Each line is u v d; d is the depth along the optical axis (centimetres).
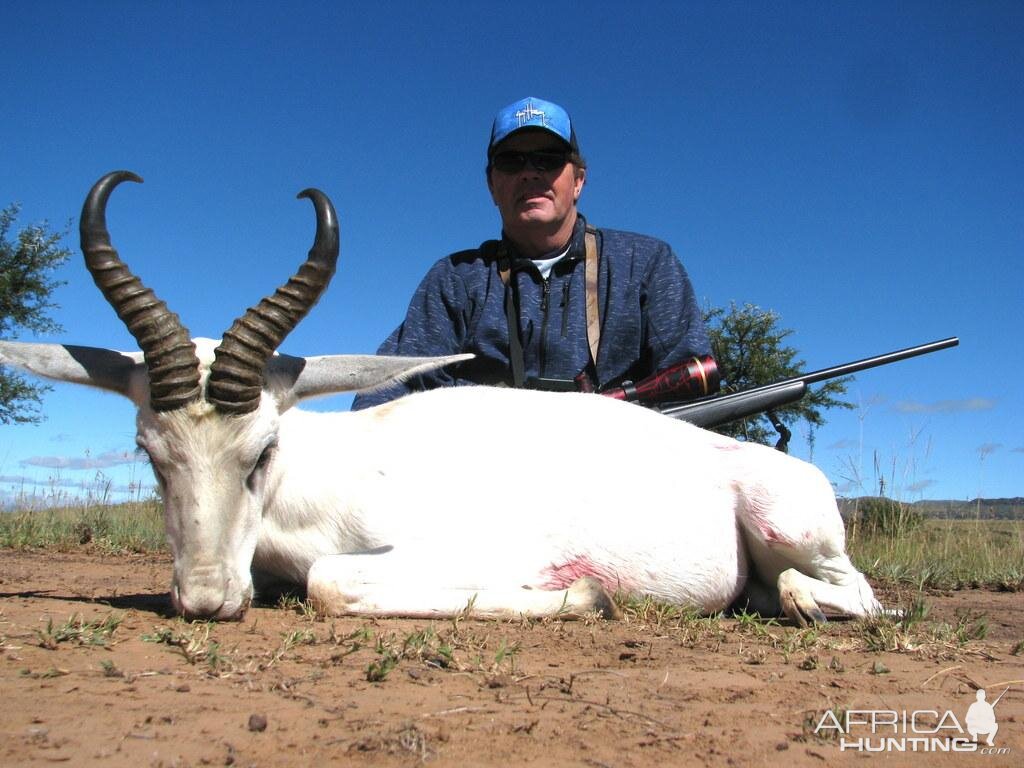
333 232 103
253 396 100
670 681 77
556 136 157
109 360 108
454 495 117
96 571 172
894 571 204
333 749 56
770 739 62
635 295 161
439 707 66
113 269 98
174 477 98
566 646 91
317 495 116
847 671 85
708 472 125
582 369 158
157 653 80
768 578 129
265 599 120
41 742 56
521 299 159
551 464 120
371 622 100
